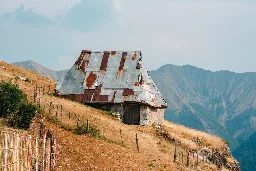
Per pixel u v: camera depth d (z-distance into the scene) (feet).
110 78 181.88
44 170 64.03
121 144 121.49
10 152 52.08
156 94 185.47
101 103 173.99
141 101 169.78
